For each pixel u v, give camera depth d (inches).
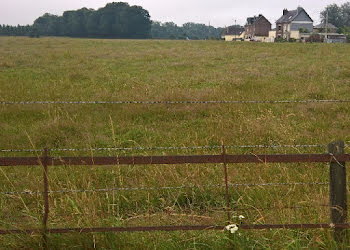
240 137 314.8
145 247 157.2
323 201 183.2
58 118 364.2
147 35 4648.1
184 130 350.0
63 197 195.9
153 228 153.3
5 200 200.1
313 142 304.8
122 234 159.9
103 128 359.9
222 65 813.9
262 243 156.9
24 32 4335.6
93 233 153.3
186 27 6830.7
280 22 3282.5
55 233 155.4
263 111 396.2
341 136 320.2
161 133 341.7
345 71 646.5
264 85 548.7
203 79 607.5
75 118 382.0
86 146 306.0
